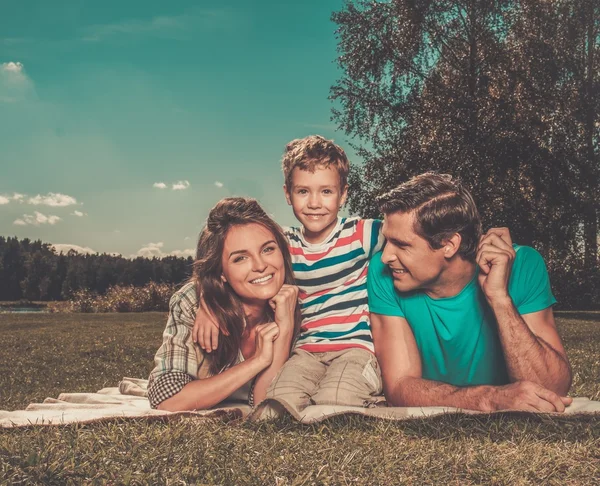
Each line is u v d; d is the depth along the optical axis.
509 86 22.25
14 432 2.58
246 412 2.99
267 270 3.10
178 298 3.19
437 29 22.78
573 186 22.27
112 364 8.36
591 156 22.30
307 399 2.99
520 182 22.67
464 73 23.03
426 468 2.14
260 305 3.26
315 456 2.26
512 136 21.62
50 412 2.93
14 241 102.44
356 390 2.99
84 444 2.33
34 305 61.44
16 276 93.31
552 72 21.91
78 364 8.41
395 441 2.42
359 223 3.67
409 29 22.77
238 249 3.06
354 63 23.36
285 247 3.27
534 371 2.79
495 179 21.94
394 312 3.15
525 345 2.78
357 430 2.58
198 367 3.12
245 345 3.29
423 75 23.50
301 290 3.62
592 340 9.90
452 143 21.98
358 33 23.12
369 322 3.44
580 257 23.91
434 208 2.74
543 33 22.42
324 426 2.59
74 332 14.38
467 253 2.84
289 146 3.99
